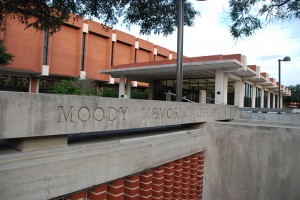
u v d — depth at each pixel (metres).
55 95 2.46
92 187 2.69
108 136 3.60
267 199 4.58
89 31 37.72
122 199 3.13
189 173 4.63
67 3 7.52
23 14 7.85
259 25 8.75
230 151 4.96
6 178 1.97
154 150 3.52
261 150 4.66
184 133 4.64
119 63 43.41
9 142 2.62
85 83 19.55
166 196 3.93
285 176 4.43
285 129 4.45
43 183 2.21
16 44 28.95
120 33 42.75
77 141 3.11
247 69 20.97
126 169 3.05
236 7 6.91
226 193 4.97
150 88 31.89
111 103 3.04
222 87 20.62
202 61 19.31
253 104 29.70
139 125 3.45
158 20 8.10
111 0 7.71
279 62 20.20
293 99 60.66
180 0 5.70
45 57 32.28
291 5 6.74
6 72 30.33
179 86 5.62
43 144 2.55
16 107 2.17
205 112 5.24
